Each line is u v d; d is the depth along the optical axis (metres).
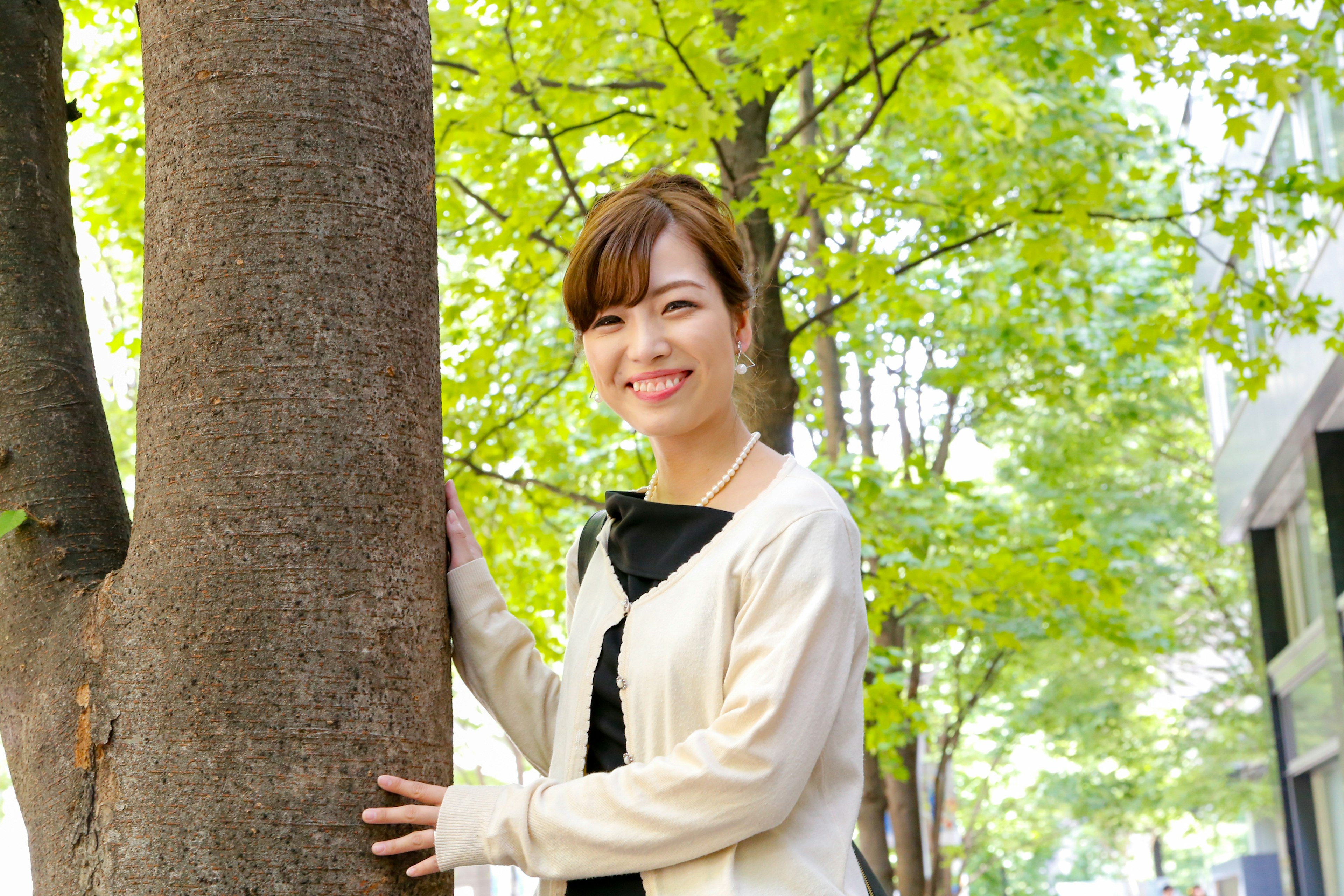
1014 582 6.40
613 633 1.73
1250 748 17.27
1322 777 13.60
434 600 1.67
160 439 1.58
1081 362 9.49
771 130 8.91
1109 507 12.88
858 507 6.14
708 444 1.80
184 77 1.63
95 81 5.67
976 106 6.23
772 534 1.63
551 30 5.24
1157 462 15.80
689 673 1.61
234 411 1.55
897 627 9.83
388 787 1.53
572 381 6.63
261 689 1.49
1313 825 14.17
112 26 5.73
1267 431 12.56
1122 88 9.70
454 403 6.11
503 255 6.52
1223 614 16.95
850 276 5.88
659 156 6.25
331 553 1.54
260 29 1.62
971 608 7.04
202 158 1.60
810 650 1.54
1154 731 17.80
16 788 1.61
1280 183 5.97
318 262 1.59
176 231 1.61
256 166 1.59
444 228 6.23
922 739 13.27
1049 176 6.47
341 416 1.57
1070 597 6.38
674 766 1.50
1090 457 11.70
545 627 6.18
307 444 1.55
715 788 1.47
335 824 1.49
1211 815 19.64
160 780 1.48
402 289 1.65
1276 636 14.84
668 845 1.49
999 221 6.05
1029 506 11.79
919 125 7.85
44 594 1.66
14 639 1.65
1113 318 9.73
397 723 1.56
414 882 1.55
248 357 1.56
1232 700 17.77
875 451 10.48
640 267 1.69
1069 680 14.79
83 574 1.69
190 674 1.50
